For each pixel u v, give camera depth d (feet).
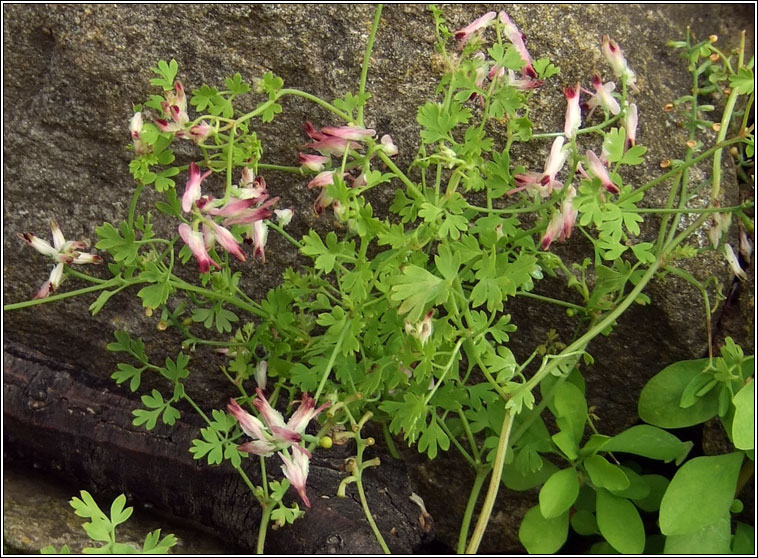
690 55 0.80
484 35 0.80
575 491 0.72
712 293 0.80
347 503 0.77
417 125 0.79
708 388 0.73
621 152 0.58
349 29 0.80
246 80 0.81
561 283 0.81
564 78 0.80
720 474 0.70
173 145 0.82
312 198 0.82
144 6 0.81
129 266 0.66
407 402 0.60
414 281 0.55
